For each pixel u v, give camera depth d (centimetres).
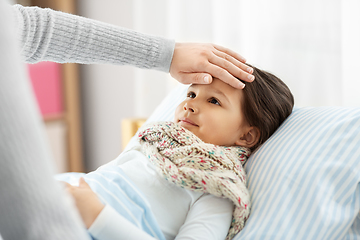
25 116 27
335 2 135
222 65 90
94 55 90
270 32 152
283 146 85
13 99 27
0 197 27
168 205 80
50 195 28
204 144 82
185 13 182
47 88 207
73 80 216
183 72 93
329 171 76
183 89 123
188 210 81
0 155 27
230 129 90
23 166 27
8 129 27
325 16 138
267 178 81
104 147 238
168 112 116
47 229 28
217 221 75
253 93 92
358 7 127
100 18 222
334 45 137
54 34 84
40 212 28
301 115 93
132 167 86
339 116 85
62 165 219
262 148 90
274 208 75
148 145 87
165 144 85
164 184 82
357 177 75
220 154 81
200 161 80
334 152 79
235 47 167
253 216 77
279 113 96
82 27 87
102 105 233
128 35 92
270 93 94
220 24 168
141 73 205
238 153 90
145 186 82
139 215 74
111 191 76
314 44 142
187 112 90
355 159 76
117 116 228
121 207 73
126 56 92
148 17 199
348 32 130
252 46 158
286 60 150
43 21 82
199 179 77
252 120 92
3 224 28
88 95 238
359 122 81
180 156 81
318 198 74
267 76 99
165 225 78
